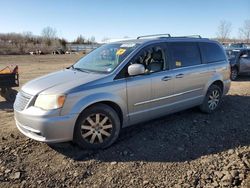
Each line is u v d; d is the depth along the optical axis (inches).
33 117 172.7
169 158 180.5
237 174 159.5
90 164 172.6
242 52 541.3
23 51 1834.4
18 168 167.2
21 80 531.2
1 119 258.2
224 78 277.0
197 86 248.8
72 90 176.4
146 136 212.4
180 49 239.1
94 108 184.4
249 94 354.6
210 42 271.1
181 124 237.3
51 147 192.4
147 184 153.1
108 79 191.2
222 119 252.7
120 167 169.6
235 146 198.2
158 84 215.2
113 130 193.3
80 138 183.3
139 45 213.6
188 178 157.9
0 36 2755.9
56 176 160.2
